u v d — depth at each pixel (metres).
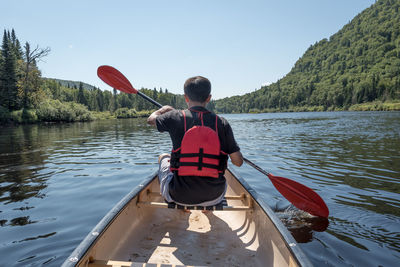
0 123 29.73
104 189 4.48
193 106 1.77
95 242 1.47
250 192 2.34
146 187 2.44
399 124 18.73
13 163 6.70
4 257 2.39
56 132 18.38
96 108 93.94
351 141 9.92
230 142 1.72
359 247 2.49
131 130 20.44
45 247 2.57
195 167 1.63
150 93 127.12
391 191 4.11
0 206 3.69
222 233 2.24
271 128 18.52
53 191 4.36
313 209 2.78
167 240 2.11
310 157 6.98
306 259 1.36
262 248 1.92
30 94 36.03
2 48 37.78
